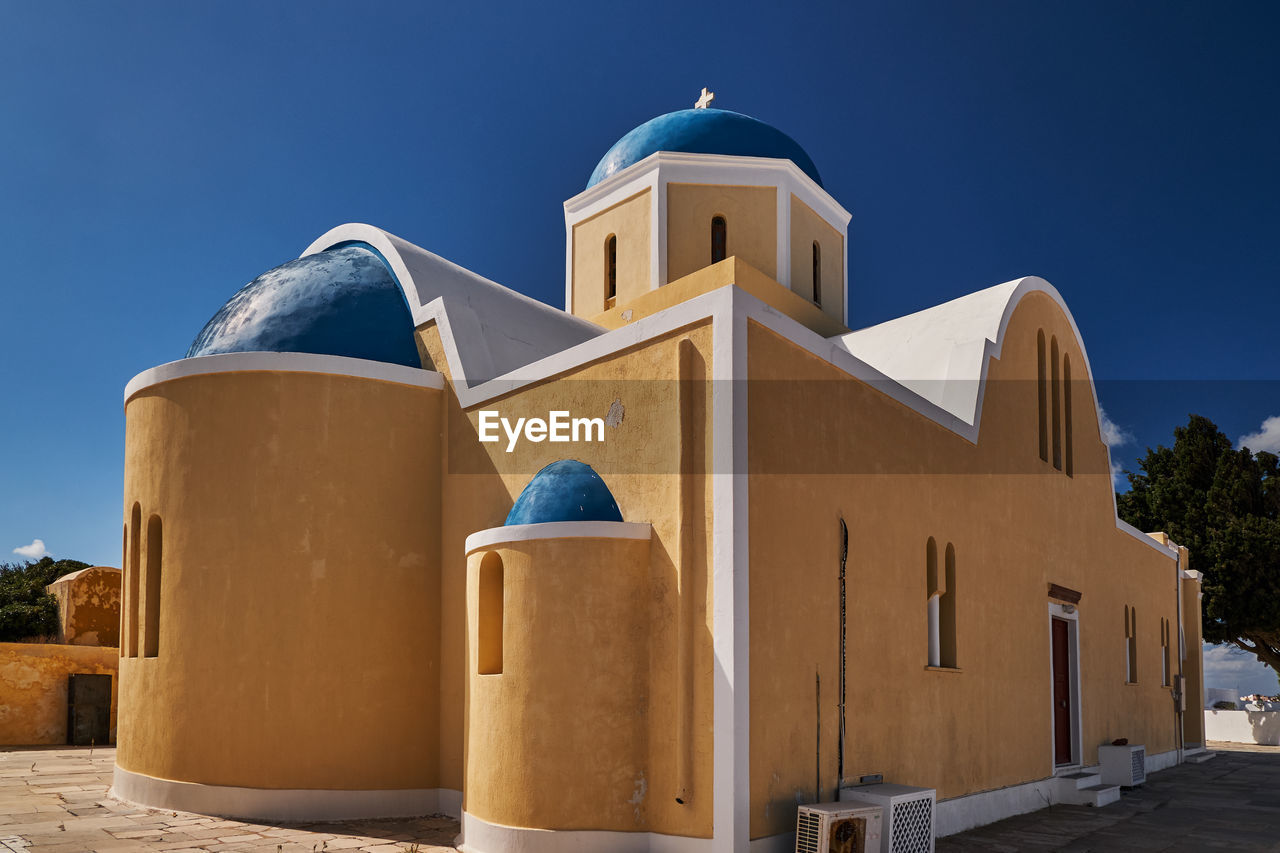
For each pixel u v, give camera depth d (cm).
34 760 1519
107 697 1908
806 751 826
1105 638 1662
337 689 1000
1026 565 1348
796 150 1634
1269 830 1115
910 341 1398
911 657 1012
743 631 763
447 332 1113
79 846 827
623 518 866
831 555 895
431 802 1020
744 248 1508
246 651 996
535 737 803
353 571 1026
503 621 841
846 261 1688
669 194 1509
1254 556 2712
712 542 786
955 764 1080
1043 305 1520
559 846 782
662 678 802
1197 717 2402
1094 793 1338
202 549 1026
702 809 754
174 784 1002
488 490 1023
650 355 865
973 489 1210
